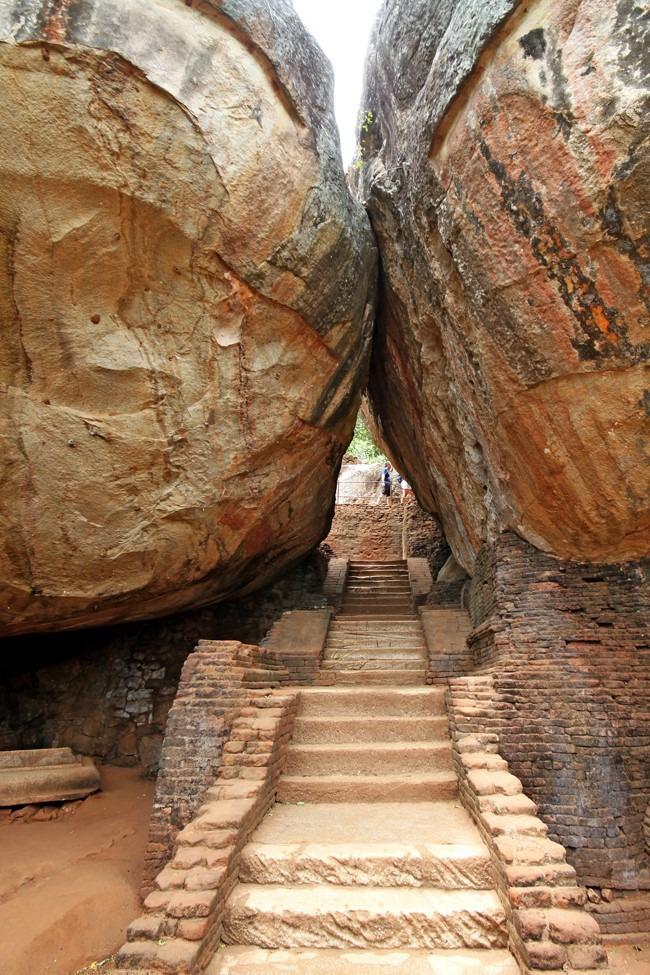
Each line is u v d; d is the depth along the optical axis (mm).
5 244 4160
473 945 3018
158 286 4812
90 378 4844
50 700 7992
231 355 5328
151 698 8039
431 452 8070
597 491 5086
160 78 4102
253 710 4953
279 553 8234
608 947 4285
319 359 6066
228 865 3289
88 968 3803
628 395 4527
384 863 3461
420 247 6066
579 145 4035
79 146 4008
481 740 4754
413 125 5914
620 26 3822
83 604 5742
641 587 5477
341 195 5695
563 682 5191
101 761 7672
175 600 6840
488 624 5902
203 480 5648
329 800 4586
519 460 5566
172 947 2703
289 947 3041
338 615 9406
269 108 4793
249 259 4930
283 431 5973
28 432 4730
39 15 3701
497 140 4574
